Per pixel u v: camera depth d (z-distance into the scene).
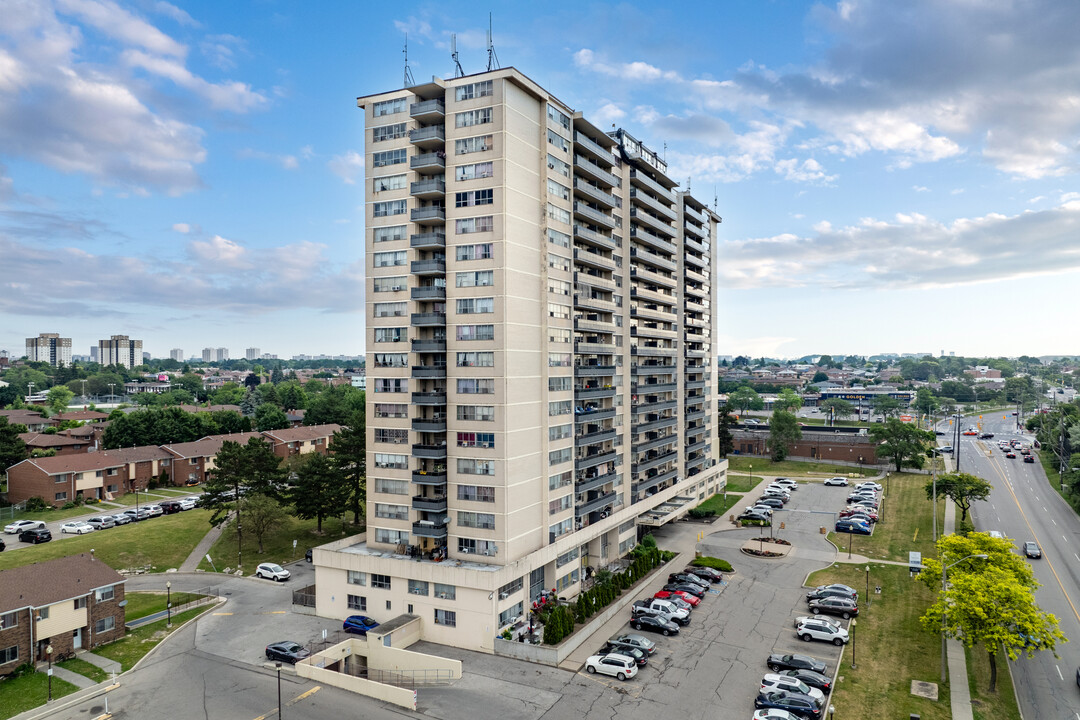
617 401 85.38
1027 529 93.62
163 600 68.94
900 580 73.69
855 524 94.62
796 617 63.41
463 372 62.22
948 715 45.22
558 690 48.91
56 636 54.09
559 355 69.38
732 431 176.38
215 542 88.19
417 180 64.88
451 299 62.88
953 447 175.38
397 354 64.94
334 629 60.94
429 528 61.97
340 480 88.62
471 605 56.94
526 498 63.72
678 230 106.75
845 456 154.75
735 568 79.00
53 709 45.88
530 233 64.94
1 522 96.81
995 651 48.28
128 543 86.00
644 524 89.81
